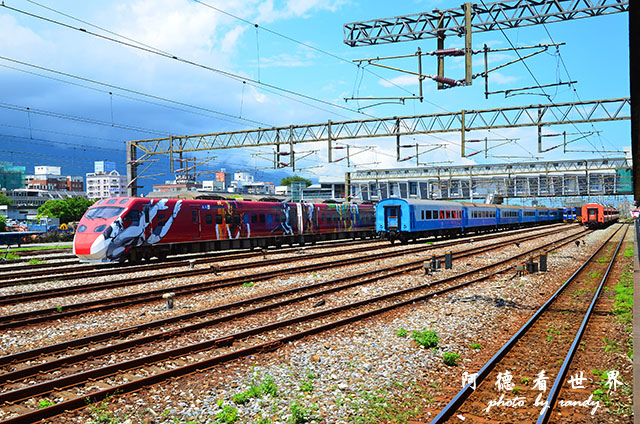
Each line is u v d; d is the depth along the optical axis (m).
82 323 11.48
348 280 18.00
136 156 36.69
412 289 15.91
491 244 34.72
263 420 6.48
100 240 21.56
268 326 10.77
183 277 18.86
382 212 37.75
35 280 17.58
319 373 8.27
